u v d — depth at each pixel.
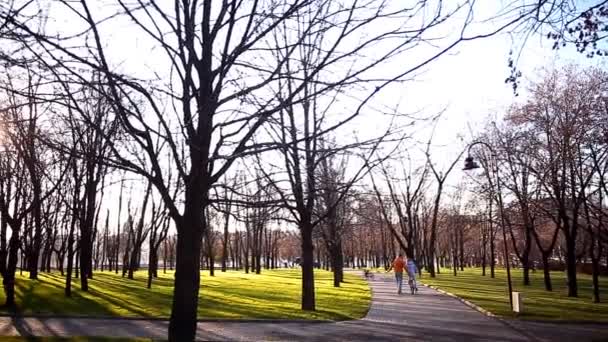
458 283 43.00
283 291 29.97
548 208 37.38
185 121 6.93
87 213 26.50
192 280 6.75
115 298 22.61
